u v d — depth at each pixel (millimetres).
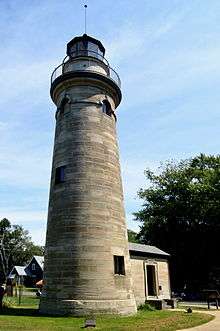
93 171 17906
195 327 13500
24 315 15891
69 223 16922
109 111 20141
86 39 20750
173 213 41531
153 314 17219
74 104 19125
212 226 39375
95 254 16406
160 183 44500
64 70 20344
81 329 11914
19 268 64438
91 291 15789
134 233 61719
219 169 41281
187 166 45406
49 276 16859
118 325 13055
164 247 42562
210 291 23125
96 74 19281
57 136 19578
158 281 26938
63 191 17703
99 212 17250
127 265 17828
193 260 40750
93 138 18531
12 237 89750
